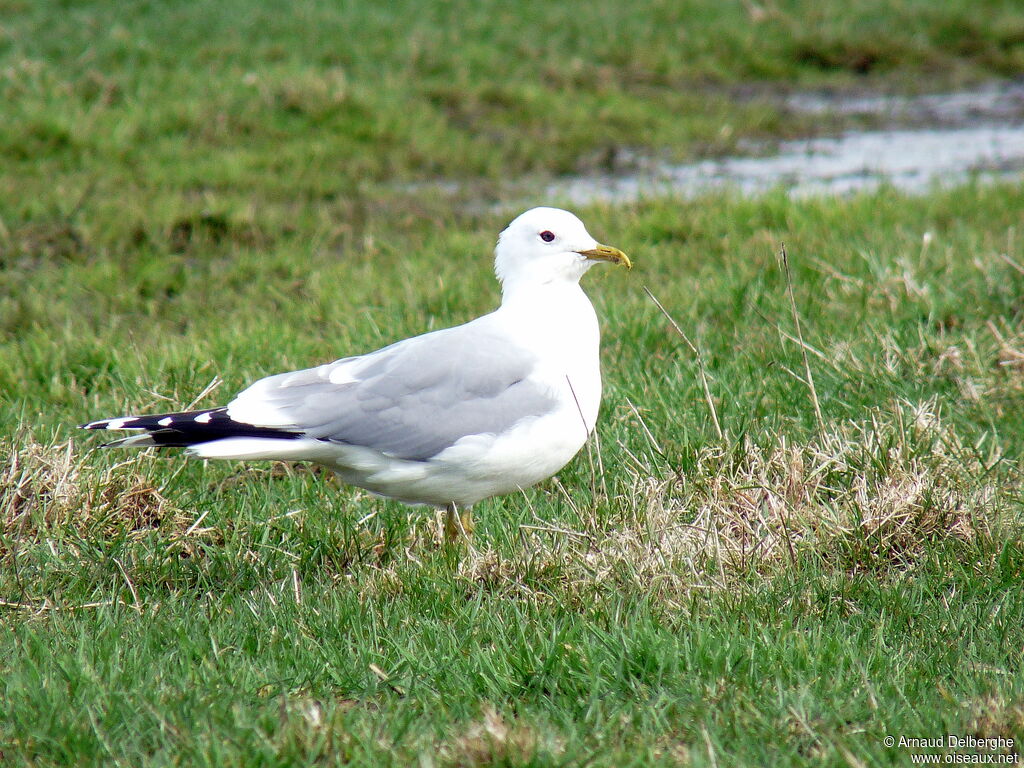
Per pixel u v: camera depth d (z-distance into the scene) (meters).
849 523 8.99
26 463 9.70
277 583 8.74
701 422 10.70
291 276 15.79
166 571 8.88
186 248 16.84
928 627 7.73
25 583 8.59
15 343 12.94
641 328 12.94
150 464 10.16
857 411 10.80
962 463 9.68
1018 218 16.81
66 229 16.73
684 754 6.45
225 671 7.23
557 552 8.70
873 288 13.56
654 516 8.99
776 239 16.00
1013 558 8.52
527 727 6.47
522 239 9.28
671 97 26.02
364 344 12.85
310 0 30.11
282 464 10.73
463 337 8.98
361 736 6.46
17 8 27.91
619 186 20.86
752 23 30.47
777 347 12.24
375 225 18.31
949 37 30.17
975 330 12.19
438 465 8.77
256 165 20.48
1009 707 6.60
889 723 6.61
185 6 28.92
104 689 6.95
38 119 20.55
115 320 13.97
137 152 20.44
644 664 7.28
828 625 7.85
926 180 20.72
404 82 24.83
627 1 31.94
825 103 26.42
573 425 8.98
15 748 6.51
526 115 24.19
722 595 8.16
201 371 12.05
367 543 9.30
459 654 7.46
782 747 6.42
